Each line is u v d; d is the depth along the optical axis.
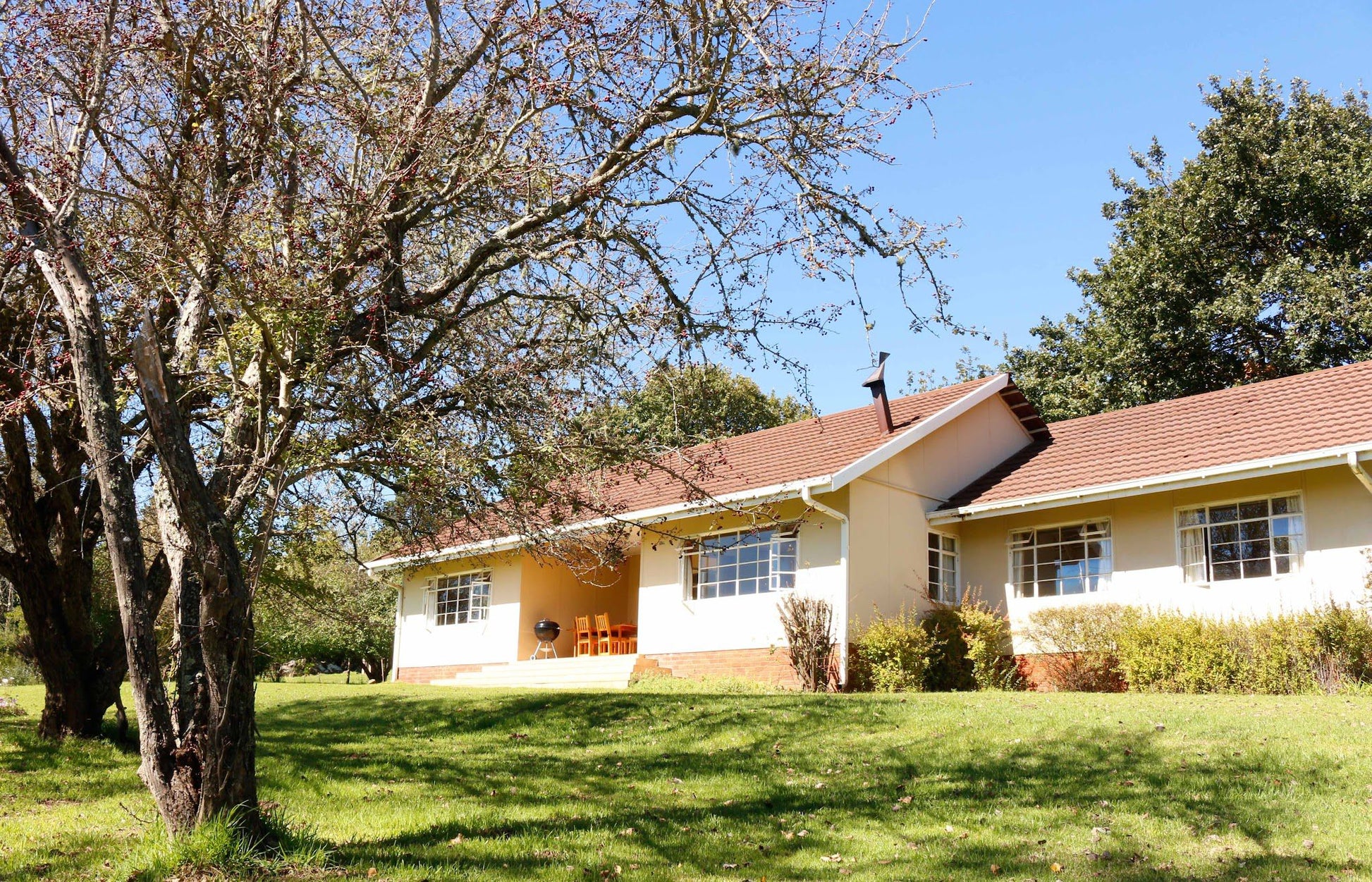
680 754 10.88
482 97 7.98
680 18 7.54
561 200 7.59
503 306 8.81
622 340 8.19
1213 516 15.88
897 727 11.16
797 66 7.04
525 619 21.94
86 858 7.03
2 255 8.00
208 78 8.21
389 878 6.35
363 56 8.59
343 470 8.70
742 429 25.67
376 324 7.32
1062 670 16.36
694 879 6.70
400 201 7.59
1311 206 27.91
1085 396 30.66
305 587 12.97
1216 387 29.34
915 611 17.78
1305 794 7.84
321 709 16.02
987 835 7.50
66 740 11.52
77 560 11.66
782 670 17.06
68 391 8.88
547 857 7.09
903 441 17.52
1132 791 8.27
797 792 9.02
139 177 7.86
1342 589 14.30
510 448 8.41
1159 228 29.45
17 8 7.70
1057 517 17.69
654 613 19.28
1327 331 26.77
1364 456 13.79
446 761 11.04
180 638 6.42
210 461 8.02
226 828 6.22
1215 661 14.25
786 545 17.53
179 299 7.68
